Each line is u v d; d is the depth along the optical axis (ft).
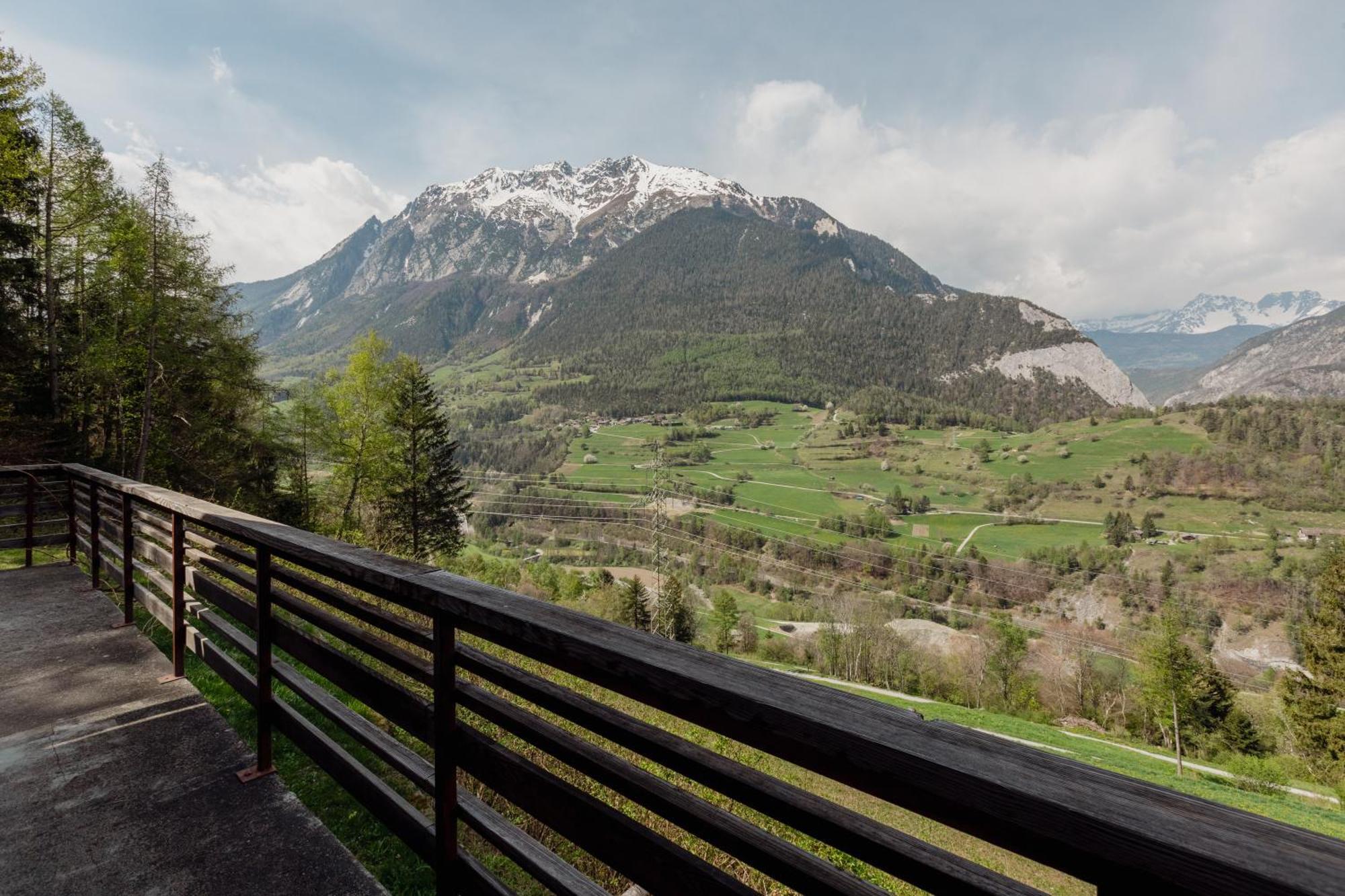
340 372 85.66
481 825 5.25
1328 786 94.89
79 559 21.97
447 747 5.45
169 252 64.34
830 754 2.79
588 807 4.18
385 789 6.69
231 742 9.97
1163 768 99.45
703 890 3.43
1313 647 102.32
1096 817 2.03
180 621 11.89
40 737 10.02
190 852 7.52
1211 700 115.14
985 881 2.37
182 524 11.76
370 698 6.51
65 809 8.27
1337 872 1.63
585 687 27.35
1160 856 1.87
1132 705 144.46
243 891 6.92
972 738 2.55
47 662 12.73
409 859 9.11
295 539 7.57
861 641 158.10
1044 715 136.05
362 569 6.14
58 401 61.77
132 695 11.41
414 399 95.66
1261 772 93.20
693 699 3.34
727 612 172.45
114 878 7.08
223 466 78.48
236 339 75.87
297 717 8.34
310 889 6.99
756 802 3.20
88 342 62.59
